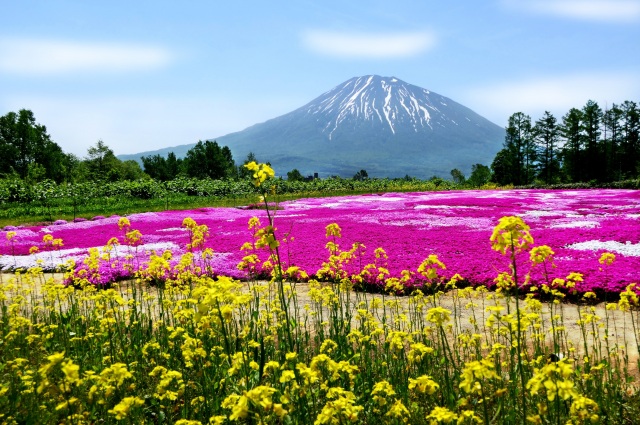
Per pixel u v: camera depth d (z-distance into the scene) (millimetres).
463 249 16422
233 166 118500
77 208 40062
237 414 3256
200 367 5484
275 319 7746
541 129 91062
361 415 4816
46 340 6988
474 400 4809
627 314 9609
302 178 137375
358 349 6516
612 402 5262
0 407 4961
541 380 3424
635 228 19094
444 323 9195
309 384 4074
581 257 14477
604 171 83062
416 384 3949
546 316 9672
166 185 59156
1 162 91375
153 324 8734
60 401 4605
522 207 31750
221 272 14180
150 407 5148
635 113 82375
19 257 17562
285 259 15641
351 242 18641
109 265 14789
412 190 70812
